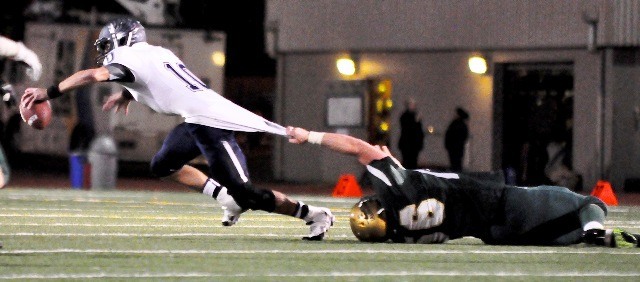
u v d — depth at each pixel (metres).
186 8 105.50
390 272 26.91
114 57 32.91
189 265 27.64
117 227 40.44
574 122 92.38
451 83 96.06
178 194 73.81
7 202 58.00
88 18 102.19
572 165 92.81
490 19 94.25
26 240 33.53
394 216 33.38
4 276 25.12
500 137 94.69
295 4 101.88
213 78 102.44
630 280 26.08
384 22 98.19
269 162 140.62
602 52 91.19
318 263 28.53
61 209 52.00
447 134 89.75
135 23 33.34
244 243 33.78
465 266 28.38
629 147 91.94
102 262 27.97
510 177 89.44
